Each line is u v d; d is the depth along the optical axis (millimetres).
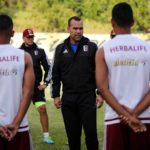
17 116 11766
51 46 62094
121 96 11438
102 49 11492
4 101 11797
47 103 34000
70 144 17281
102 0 76375
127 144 11500
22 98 11883
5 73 11758
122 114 11219
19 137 11930
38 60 21344
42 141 22297
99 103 16797
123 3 11766
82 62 16766
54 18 76688
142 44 11516
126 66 11383
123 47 11414
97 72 11461
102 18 76312
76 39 16797
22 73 11891
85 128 16734
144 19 73688
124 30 11594
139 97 11438
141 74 11430
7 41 12031
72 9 77188
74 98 16797
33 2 77938
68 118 16984
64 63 16891
